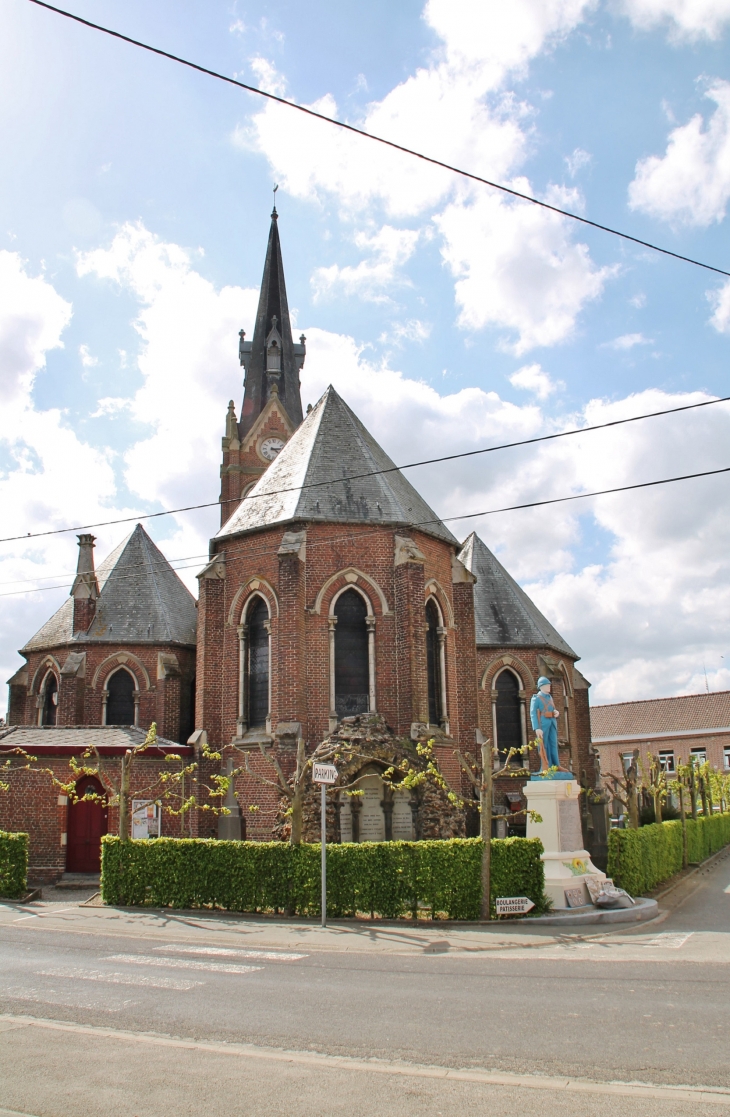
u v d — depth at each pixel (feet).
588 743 158.51
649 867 89.97
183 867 76.23
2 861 84.33
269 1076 29.89
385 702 98.07
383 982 45.21
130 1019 37.88
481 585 150.61
